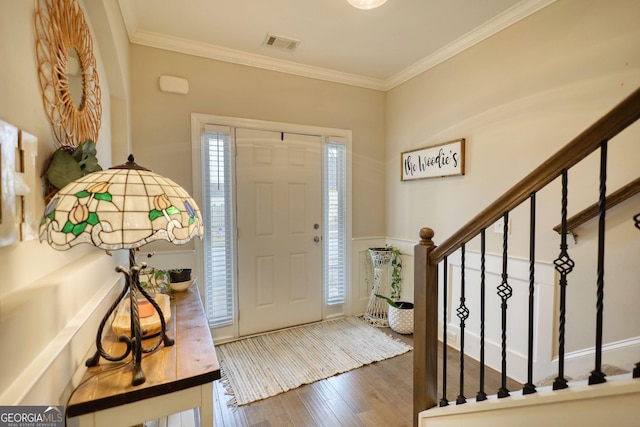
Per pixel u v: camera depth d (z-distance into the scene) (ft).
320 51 8.68
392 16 7.04
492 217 3.93
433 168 9.06
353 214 10.77
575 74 5.87
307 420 5.78
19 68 2.75
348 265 10.71
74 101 4.31
